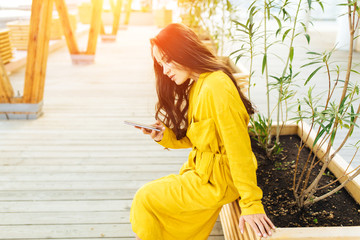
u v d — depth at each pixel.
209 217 1.51
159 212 1.47
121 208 2.28
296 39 8.22
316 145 2.08
